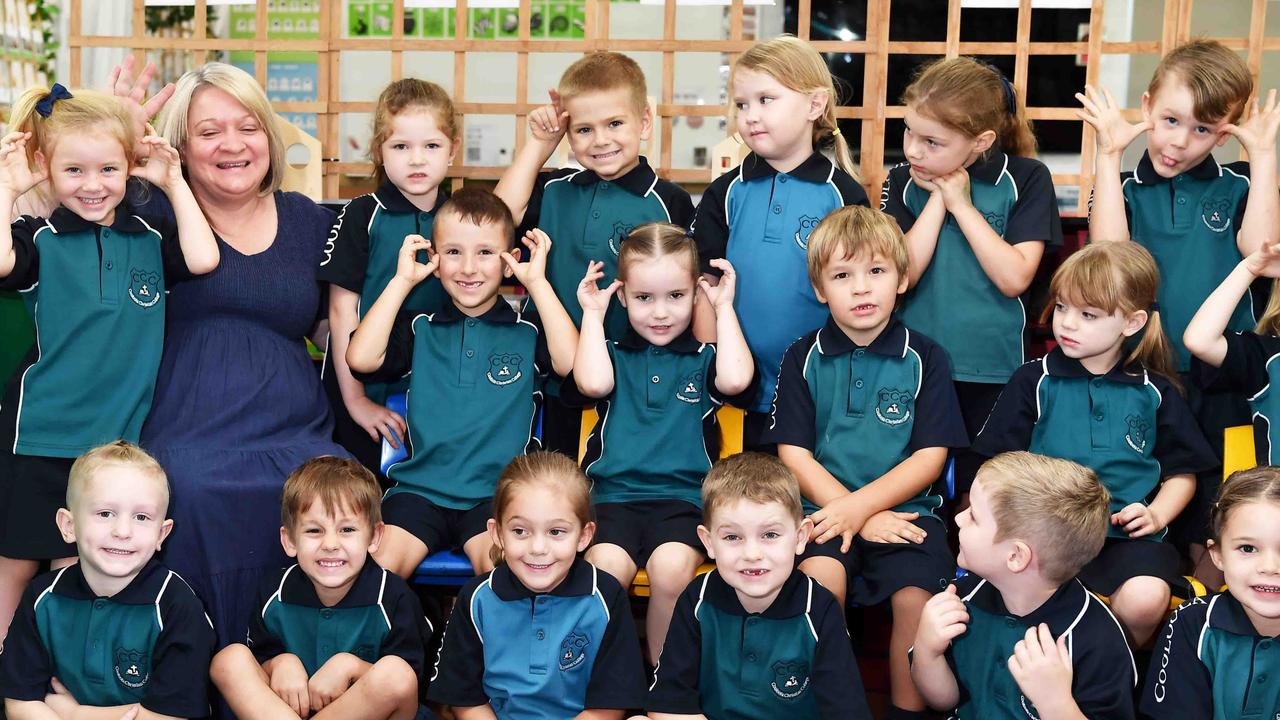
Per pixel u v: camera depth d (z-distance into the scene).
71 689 2.16
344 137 5.08
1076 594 2.02
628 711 2.19
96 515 2.10
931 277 2.61
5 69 4.89
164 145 2.42
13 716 2.12
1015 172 2.62
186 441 2.43
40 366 2.37
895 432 2.41
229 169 2.52
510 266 2.56
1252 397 2.42
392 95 2.68
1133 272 2.30
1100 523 1.99
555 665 2.13
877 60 3.25
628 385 2.53
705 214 2.72
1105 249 2.33
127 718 2.10
